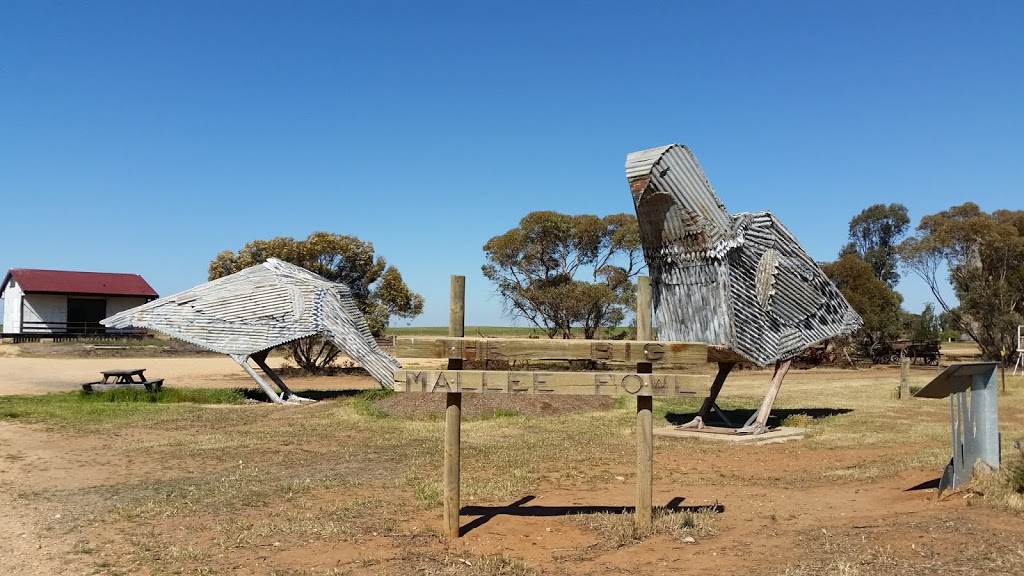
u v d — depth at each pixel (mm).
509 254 35406
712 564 5859
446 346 6738
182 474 10242
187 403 19641
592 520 7309
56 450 12172
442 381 6730
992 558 5543
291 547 6535
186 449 12352
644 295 6902
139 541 6805
